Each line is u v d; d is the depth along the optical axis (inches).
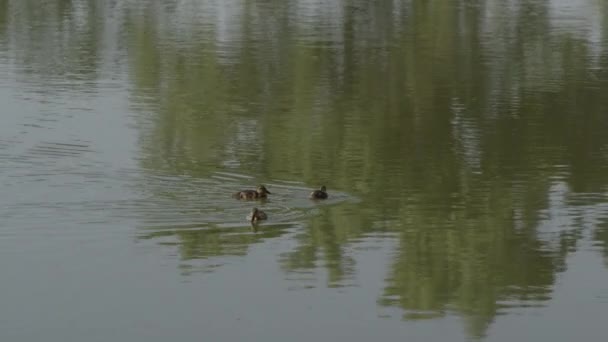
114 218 983.0
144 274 869.2
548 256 932.6
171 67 1793.8
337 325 788.6
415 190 1110.4
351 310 815.1
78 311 804.6
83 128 1346.0
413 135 1355.8
